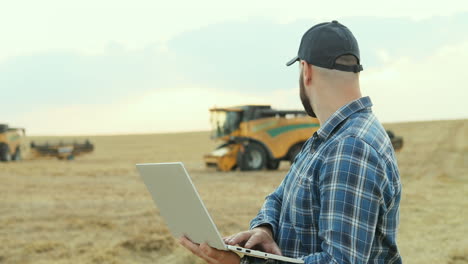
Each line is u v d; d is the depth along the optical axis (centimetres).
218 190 1428
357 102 180
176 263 685
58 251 726
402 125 7425
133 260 695
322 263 164
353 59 182
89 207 1111
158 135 9631
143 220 935
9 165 2709
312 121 2270
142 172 192
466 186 1452
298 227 184
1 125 3244
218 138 2242
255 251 177
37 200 1231
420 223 904
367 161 165
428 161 2470
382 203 166
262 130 2194
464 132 5212
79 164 2928
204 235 183
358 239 161
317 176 176
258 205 1145
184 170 173
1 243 764
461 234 811
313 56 182
